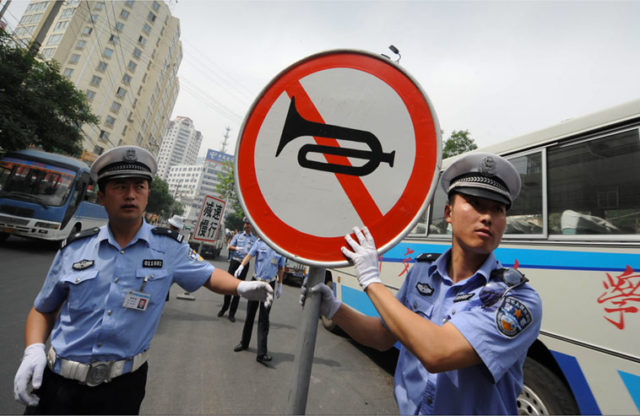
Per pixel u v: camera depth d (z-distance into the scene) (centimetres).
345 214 96
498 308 93
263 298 139
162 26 4512
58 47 3556
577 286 213
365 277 91
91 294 131
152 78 4478
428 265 134
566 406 206
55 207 859
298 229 95
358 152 98
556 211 242
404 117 99
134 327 135
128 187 140
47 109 1165
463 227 112
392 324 87
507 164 111
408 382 117
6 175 850
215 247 1569
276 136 98
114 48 3912
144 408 247
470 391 99
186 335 425
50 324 144
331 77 101
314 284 94
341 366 387
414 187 95
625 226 201
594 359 195
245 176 94
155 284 142
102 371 127
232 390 293
